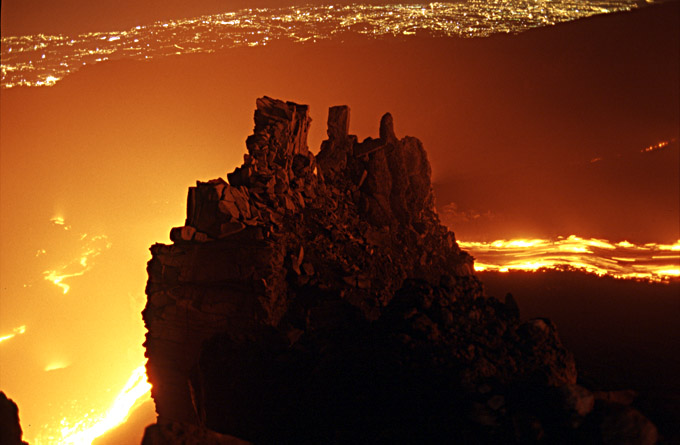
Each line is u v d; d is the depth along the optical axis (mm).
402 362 5598
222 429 6027
